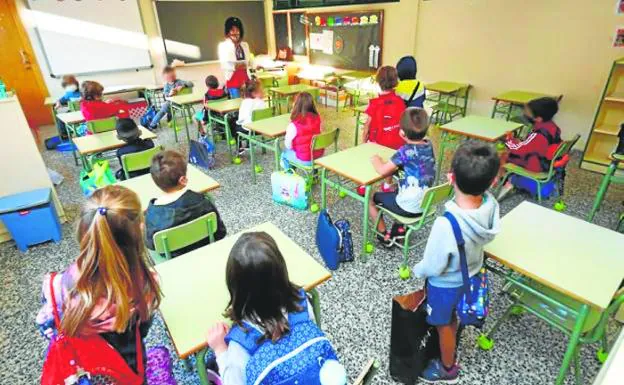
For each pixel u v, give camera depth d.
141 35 6.21
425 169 2.05
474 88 4.84
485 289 1.37
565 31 3.88
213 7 6.71
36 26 5.42
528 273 1.29
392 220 2.83
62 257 2.51
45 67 5.64
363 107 4.39
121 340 1.01
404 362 1.51
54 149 4.67
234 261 0.82
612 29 3.58
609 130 3.52
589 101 3.91
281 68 6.98
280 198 3.10
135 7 6.03
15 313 2.04
